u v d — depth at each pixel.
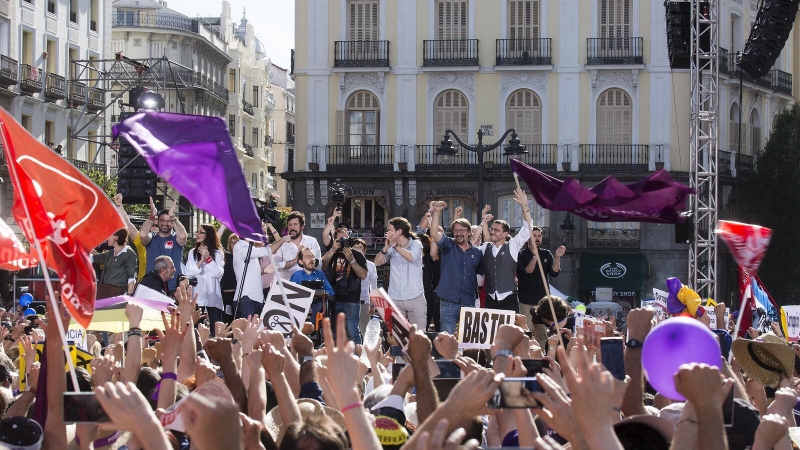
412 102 50.94
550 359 5.95
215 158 8.59
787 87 56.56
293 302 11.83
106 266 17.08
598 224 50.47
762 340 8.27
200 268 17.03
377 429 5.85
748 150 54.34
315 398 7.39
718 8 32.62
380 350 9.14
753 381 7.98
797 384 8.51
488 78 50.75
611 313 45.72
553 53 50.53
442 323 16.41
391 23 51.16
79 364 10.18
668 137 49.91
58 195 6.88
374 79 51.12
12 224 45.91
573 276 50.34
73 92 52.47
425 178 50.62
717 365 4.80
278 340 7.71
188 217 53.56
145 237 17.38
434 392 5.69
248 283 16.78
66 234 6.89
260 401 6.53
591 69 50.06
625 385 5.48
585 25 50.41
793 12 27.53
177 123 8.59
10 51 47.53
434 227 16.31
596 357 7.22
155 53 68.38
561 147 50.34
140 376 7.32
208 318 16.59
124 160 26.98
